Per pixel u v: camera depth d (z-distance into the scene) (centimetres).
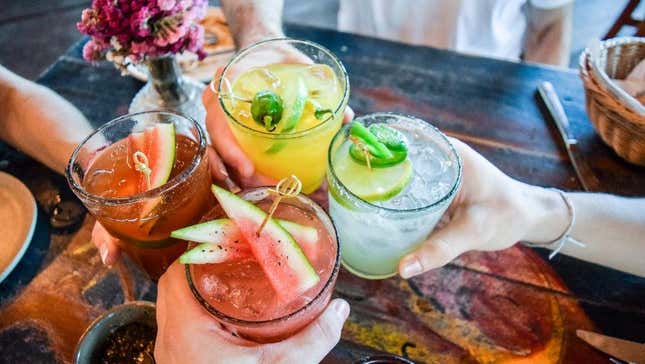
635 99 44
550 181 46
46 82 55
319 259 33
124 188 37
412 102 52
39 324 39
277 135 39
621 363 36
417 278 40
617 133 44
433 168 38
